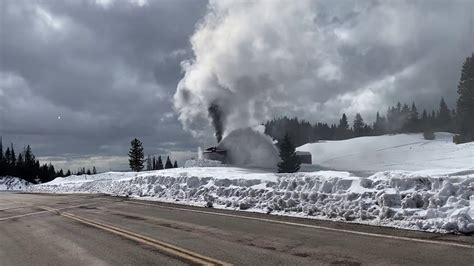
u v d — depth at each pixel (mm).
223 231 10031
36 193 41250
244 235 9281
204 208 15375
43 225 13719
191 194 18797
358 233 8469
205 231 10242
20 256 8727
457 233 7812
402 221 8898
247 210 13602
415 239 7566
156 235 10148
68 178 58156
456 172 11695
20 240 10875
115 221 13500
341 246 7480
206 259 7273
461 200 8906
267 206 13148
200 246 8430
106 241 9812
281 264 6605
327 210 10961
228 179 17594
